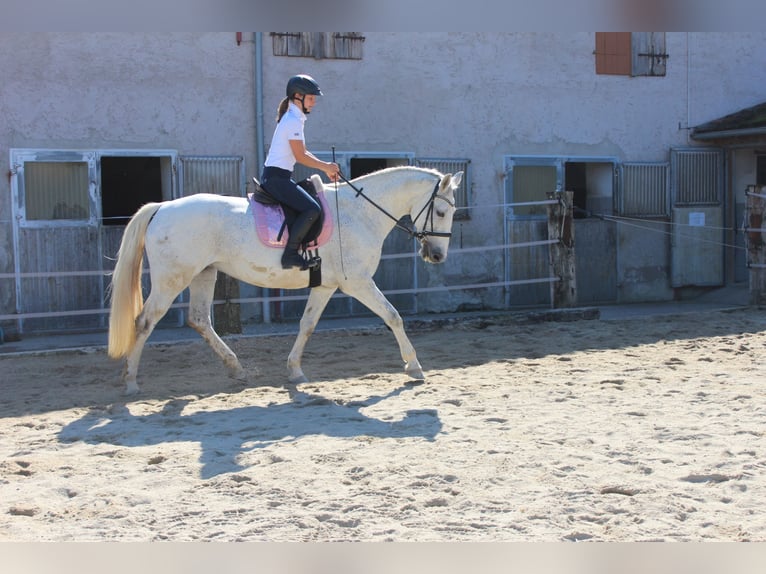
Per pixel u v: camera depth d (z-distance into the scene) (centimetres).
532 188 1370
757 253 1270
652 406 647
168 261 698
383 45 1246
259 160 1176
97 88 1094
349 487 464
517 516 420
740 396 676
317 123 1213
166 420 629
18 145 1058
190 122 1145
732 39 1491
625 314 1257
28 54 1058
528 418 615
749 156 1519
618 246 1419
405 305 1270
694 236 1470
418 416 625
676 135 1462
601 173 1426
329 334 1066
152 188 1334
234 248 702
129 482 479
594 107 1395
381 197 738
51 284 1080
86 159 1089
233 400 702
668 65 1446
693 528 404
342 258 726
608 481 469
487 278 1326
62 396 729
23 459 522
